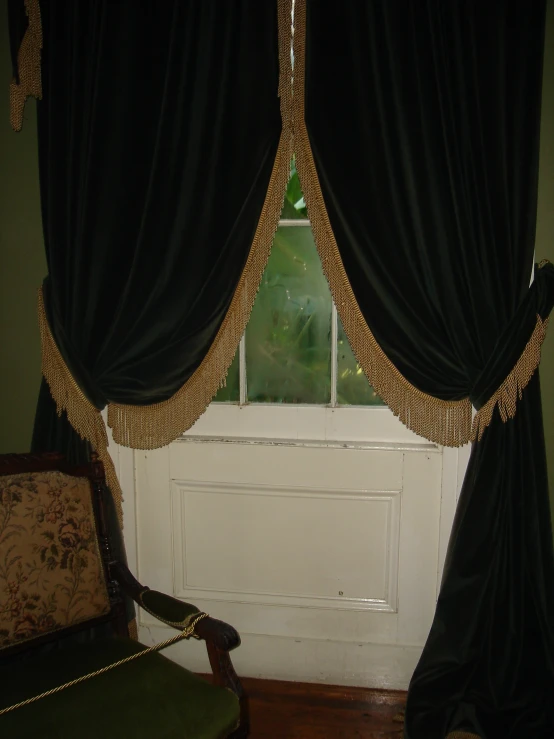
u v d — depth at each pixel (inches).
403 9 53.5
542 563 55.1
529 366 53.3
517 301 54.1
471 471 56.9
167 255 58.0
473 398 55.3
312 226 57.5
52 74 58.4
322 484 65.3
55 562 50.1
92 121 56.9
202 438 67.0
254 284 58.6
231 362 60.9
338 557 66.0
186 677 45.3
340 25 55.0
